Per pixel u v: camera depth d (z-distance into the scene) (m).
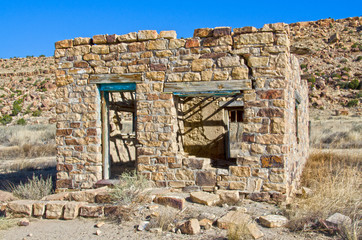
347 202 7.54
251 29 8.30
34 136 29.28
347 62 66.50
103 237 6.14
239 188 8.23
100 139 9.52
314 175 11.15
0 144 27.56
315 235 5.89
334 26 87.31
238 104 12.43
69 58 9.53
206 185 8.50
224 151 12.77
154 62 8.98
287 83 8.45
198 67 8.68
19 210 7.61
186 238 5.90
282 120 8.05
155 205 7.38
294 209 6.97
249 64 8.33
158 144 8.86
